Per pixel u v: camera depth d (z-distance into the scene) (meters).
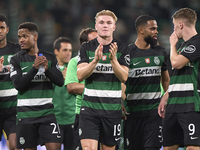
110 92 16.14
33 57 18.02
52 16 52.03
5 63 19.66
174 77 16.97
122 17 52.28
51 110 18.02
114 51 15.10
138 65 18.67
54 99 23.33
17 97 17.97
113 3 53.16
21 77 17.20
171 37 17.23
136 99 18.84
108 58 16.09
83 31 20.44
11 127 19.69
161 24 50.97
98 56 15.02
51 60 18.11
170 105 17.08
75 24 52.22
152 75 18.70
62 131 23.33
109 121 16.12
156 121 18.69
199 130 16.33
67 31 51.56
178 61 16.44
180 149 25.25
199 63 16.44
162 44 48.31
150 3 52.50
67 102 23.30
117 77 15.84
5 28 19.70
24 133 17.70
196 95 16.42
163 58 18.88
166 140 17.42
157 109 18.77
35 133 17.91
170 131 17.28
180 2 52.34
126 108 19.23
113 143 16.36
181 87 16.69
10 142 19.62
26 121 17.69
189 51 16.33
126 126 19.36
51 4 52.53
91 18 52.81
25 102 17.72
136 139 19.16
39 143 18.09
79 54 16.56
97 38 16.69
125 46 16.59
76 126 18.92
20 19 49.94
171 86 17.09
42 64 17.14
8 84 19.61
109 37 16.30
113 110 16.16
